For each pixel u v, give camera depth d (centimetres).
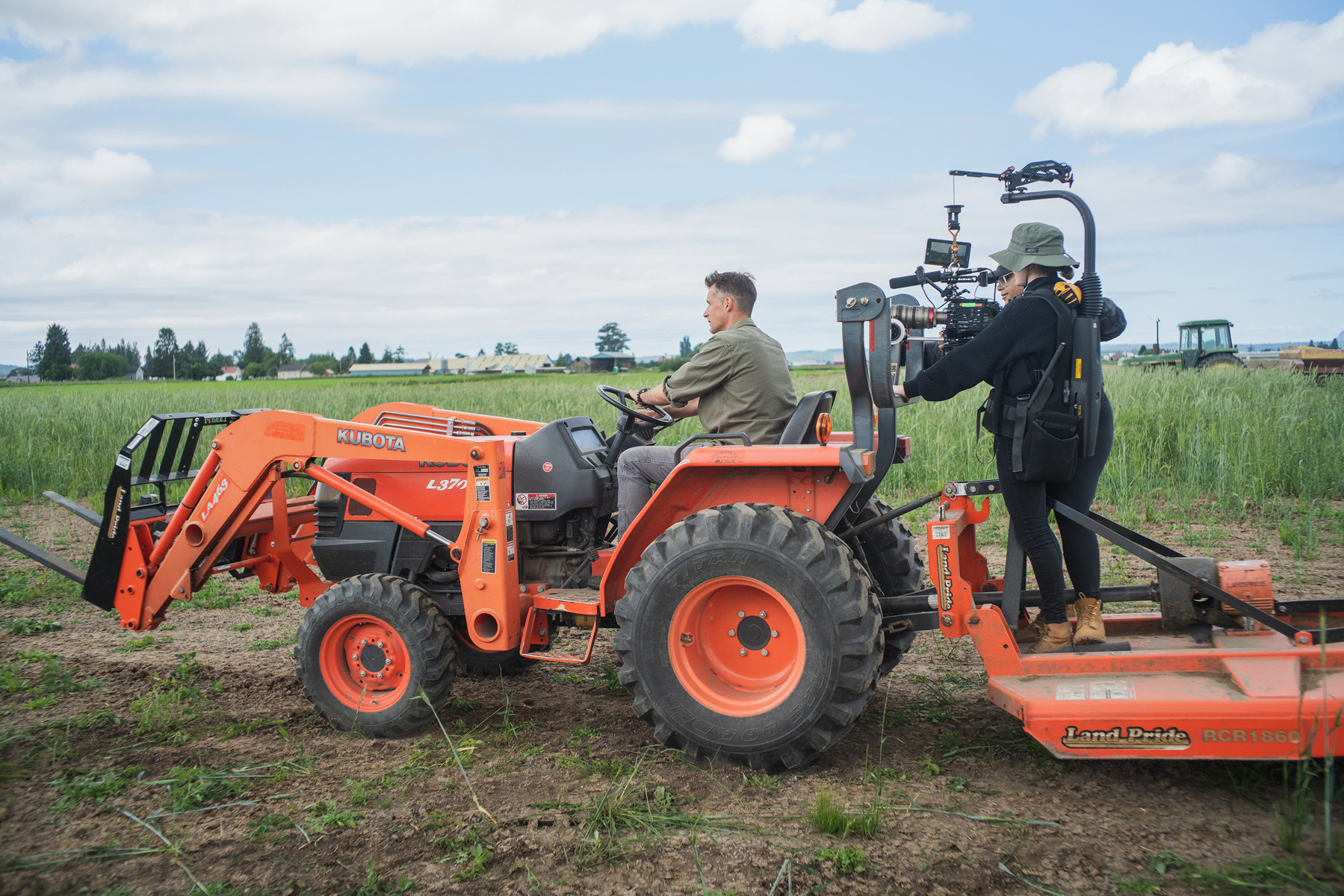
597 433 423
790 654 310
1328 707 253
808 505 326
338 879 235
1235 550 608
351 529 392
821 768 306
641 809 273
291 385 3556
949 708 361
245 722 362
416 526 367
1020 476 309
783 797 283
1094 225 310
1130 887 222
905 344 355
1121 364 2494
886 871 233
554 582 390
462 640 401
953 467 849
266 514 427
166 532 389
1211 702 262
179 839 258
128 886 233
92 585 395
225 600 570
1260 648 289
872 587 336
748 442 343
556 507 379
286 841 257
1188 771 290
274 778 302
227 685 410
